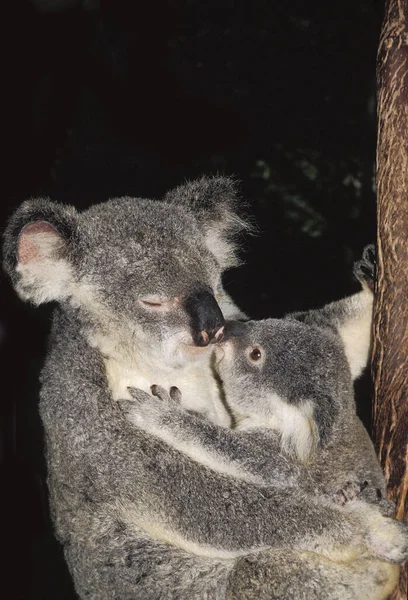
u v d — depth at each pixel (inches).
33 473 71.1
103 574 56.3
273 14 84.7
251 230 63.0
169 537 56.1
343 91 82.9
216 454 56.4
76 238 57.3
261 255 79.7
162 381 58.4
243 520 55.6
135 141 82.3
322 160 82.1
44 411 56.9
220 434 56.6
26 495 70.9
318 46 83.5
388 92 54.9
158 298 56.8
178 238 57.9
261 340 59.3
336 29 83.3
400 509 55.5
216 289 58.6
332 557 55.4
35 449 71.6
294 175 81.9
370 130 81.0
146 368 57.7
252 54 84.5
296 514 55.6
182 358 57.2
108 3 82.8
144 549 56.0
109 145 81.7
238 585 55.5
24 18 79.7
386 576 55.4
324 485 56.5
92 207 59.0
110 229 57.8
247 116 83.2
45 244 57.0
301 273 79.5
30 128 79.4
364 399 68.1
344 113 82.7
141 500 55.7
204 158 82.5
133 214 58.3
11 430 71.0
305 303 79.0
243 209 63.7
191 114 82.9
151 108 82.6
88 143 81.0
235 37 84.9
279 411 58.3
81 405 56.1
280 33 84.4
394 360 55.1
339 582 55.1
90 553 56.3
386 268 55.1
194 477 55.8
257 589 55.3
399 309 54.9
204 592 55.9
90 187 80.6
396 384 55.1
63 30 80.5
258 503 55.8
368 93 82.2
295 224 80.7
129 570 56.1
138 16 83.1
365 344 60.5
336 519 55.4
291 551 55.4
